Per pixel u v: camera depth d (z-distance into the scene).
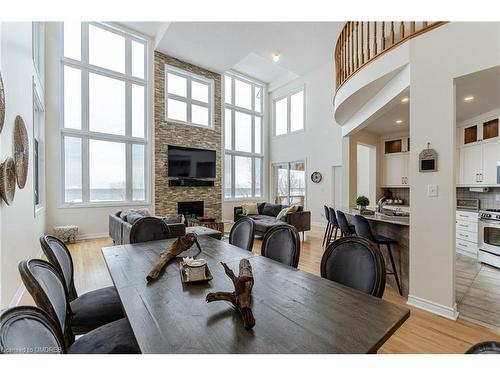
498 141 3.94
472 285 3.05
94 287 3.02
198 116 7.73
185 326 0.95
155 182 6.66
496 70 2.11
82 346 1.18
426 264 2.44
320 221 7.76
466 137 4.55
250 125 9.41
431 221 2.41
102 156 6.08
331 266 1.55
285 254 1.88
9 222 2.32
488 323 2.20
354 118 4.62
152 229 2.64
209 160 7.73
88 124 5.88
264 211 7.20
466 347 1.88
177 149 7.04
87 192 5.85
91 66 5.88
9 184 2.24
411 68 2.58
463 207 4.58
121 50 6.36
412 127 2.55
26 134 3.02
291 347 0.84
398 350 1.84
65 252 1.76
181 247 1.83
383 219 3.10
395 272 2.88
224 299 1.06
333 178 7.48
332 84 7.43
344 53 4.15
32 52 3.59
